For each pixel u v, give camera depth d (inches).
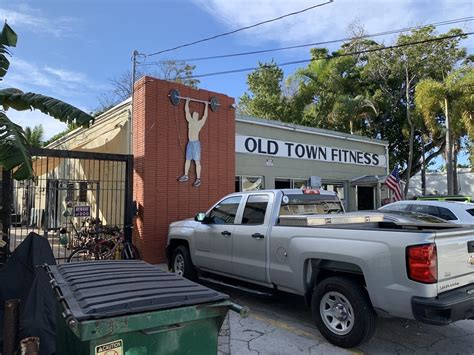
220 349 193.3
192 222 316.2
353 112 973.2
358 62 1081.4
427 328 225.5
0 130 250.8
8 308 140.1
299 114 1094.4
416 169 1123.3
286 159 610.2
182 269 320.2
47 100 281.3
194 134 465.4
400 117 1058.1
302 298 290.2
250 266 250.7
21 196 645.9
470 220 397.7
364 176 714.2
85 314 94.9
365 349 195.6
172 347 104.1
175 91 450.9
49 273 136.8
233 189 500.7
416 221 229.5
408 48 1008.9
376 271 179.3
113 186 509.4
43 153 354.6
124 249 399.5
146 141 429.4
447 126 828.0
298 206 256.5
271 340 205.6
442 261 171.5
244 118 556.1
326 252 201.3
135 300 103.1
